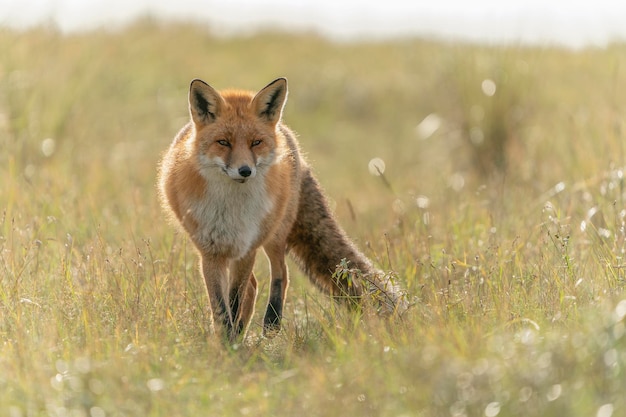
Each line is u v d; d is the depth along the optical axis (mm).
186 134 13898
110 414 9070
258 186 12930
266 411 9305
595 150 19578
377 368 9961
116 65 33719
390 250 15727
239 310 13234
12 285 13469
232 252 13039
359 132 35688
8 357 10719
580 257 14469
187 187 12906
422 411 8703
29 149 22578
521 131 25984
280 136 13492
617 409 8078
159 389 9547
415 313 12172
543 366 8617
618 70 26203
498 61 26969
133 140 28781
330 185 26672
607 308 10023
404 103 38250
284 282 14062
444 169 26453
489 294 12828
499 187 20734
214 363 11008
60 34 28156
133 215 18344
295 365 11008
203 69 38656
